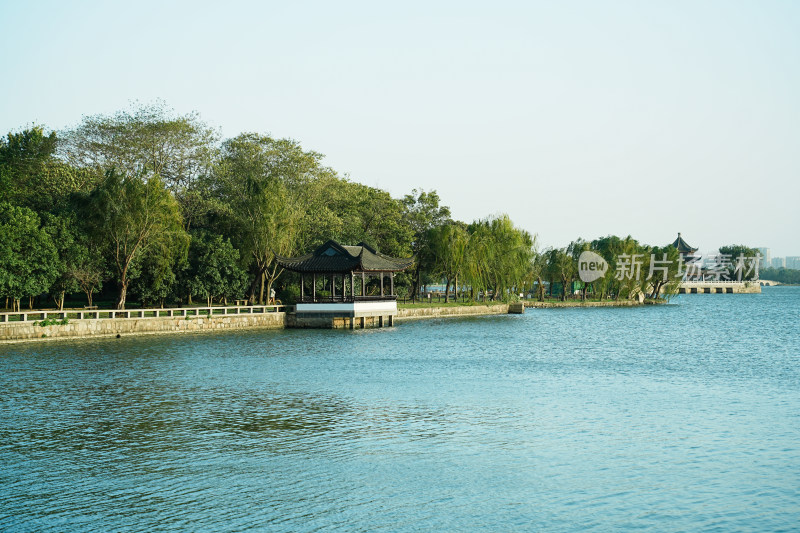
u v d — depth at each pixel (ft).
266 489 73.51
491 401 121.08
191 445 90.53
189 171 315.78
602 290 473.67
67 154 296.30
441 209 426.51
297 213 285.02
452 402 120.06
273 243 267.39
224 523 64.49
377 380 143.74
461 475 78.23
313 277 269.85
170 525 64.03
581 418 107.24
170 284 255.29
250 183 271.69
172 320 228.63
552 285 555.69
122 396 123.13
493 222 381.60
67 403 116.57
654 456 85.87
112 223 221.66
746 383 143.23
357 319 269.64
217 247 263.70
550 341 239.50
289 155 322.96
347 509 67.92
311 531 62.69
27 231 199.72
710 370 164.55
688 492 72.84
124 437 94.43
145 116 296.92
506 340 240.73
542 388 135.33
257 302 300.20
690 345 229.45
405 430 98.94
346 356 184.03
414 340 232.32
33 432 96.84
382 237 379.76
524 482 75.87
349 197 362.74
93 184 262.26
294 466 81.56
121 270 230.48
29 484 75.05
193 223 296.30
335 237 312.91
